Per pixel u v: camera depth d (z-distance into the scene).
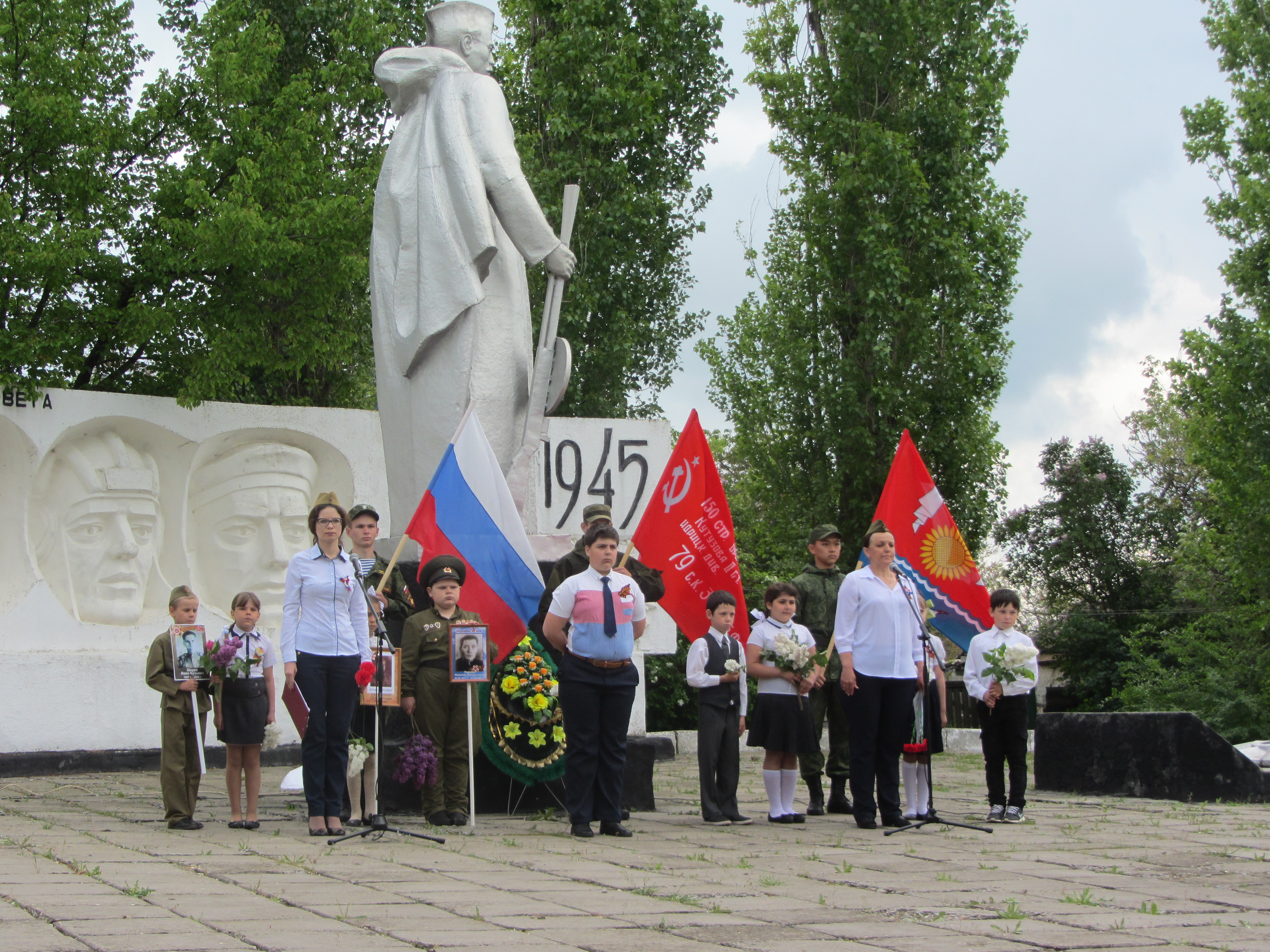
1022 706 9.89
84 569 15.20
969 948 4.96
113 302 16.23
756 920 5.53
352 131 19.75
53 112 14.97
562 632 8.79
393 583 9.80
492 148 10.68
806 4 25.08
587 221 21.69
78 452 15.30
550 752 9.97
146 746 15.07
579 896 6.11
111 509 15.37
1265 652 25.95
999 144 24.27
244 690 8.98
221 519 16.28
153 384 17.58
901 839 8.73
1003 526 41.41
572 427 18.06
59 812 10.01
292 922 5.26
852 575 9.54
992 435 24.84
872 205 23.31
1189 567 30.05
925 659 9.70
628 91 21.80
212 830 8.88
